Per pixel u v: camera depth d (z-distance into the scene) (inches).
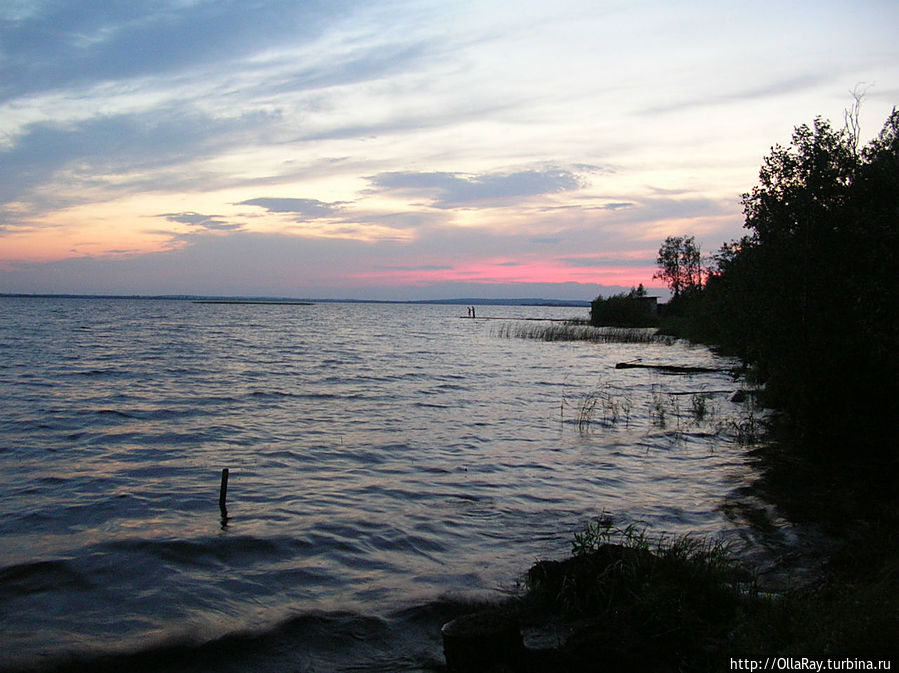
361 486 415.2
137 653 209.8
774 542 311.3
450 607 243.0
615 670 186.5
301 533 323.3
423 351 1653.5
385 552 301.3
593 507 373.4
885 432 503.8
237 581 267.1
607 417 677.9
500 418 677.9
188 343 1836.9
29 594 251.3
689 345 1838.1
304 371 1144.2
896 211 504.4
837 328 514.3
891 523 322.7
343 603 247.6
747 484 422.0
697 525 340.5
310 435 582.6
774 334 544.4
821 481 428.1
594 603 235.9
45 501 374.6
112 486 407.5
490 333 2581.2
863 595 203.2
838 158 534.3
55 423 622.5
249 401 784.3
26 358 1288.1
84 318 3617.1
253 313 5644.7
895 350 484.1
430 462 482.9
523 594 253.9
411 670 202.7
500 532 330.0
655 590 221.3
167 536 315.9
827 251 524.1
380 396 841.5
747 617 207.6
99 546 302.0
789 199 546.0
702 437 577.0
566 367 1246.3
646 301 2957.7
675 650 197.0
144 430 596.1
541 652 193.6
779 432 589.6
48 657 205.6
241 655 211.3
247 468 460.4
